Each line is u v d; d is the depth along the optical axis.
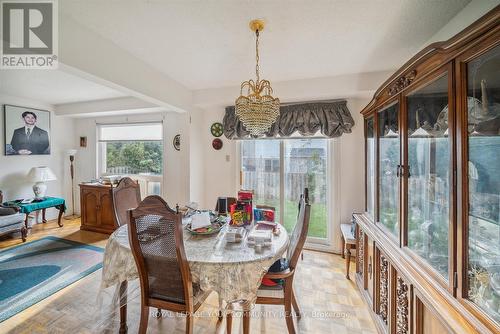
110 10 1.57
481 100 0.86
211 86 3.23
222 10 1.56
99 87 3.24
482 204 0.89
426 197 1.28
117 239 1.67
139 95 2.44
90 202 3.82
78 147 4.78
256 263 1.38
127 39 1.96
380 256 1.75
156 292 1.47
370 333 1.73
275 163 3.54
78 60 1.74
